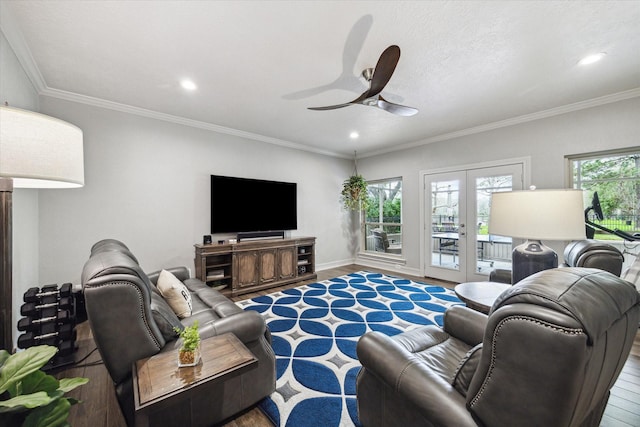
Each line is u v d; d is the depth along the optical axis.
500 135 3.70
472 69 2.33
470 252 4.04
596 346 0.63
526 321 0.66
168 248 3.46
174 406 1.24
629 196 2.88
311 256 4.66
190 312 1.84
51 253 2.71
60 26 1.76
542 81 2.54
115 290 1.12
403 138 4.48
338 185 5.61
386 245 5.38
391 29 1.81
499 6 1.61
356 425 1.40
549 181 3.28
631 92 2.72
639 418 1.45
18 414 0.75
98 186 2.97
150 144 3.32
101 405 1.57
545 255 1.76
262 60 2.17
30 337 1.81
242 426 1.40
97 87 2.64
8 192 0.97
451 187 4.25
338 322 2.72
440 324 2.68
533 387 0.66
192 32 1.83
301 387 1.71
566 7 1.62
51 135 0.95
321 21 1.73
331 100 2.95
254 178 4.31
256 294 3.70
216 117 3.48
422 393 0.91
